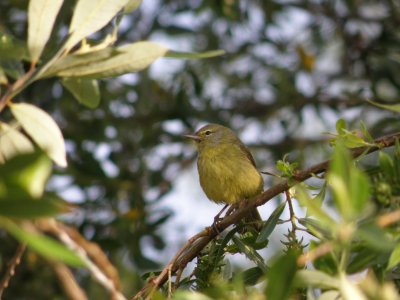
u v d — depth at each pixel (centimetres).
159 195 1402
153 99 1595
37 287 1246
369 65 1638
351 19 1677
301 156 1645
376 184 566
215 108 1634
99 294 1227
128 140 1507
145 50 578
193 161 1600
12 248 1270
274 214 703
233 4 1530
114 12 600
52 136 565
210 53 599
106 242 1283
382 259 547
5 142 562
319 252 470
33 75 562
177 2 1573
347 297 474
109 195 1373
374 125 1408
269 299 460
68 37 583
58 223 469
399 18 1645
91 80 666
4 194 369
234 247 763
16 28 1447
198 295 457
